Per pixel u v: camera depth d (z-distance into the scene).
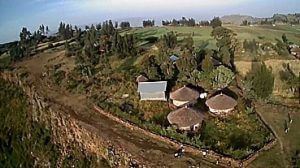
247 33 134.88
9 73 106.19
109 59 110.31
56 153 73.06
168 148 63.66
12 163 75.31
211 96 81.44
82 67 104.50
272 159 60.12
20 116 85.38
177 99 77.50
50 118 79.88
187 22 183.75
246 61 100.44
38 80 100.81
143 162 60.28
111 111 77.00
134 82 88.94
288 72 92.75
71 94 89.44
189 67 88.25
